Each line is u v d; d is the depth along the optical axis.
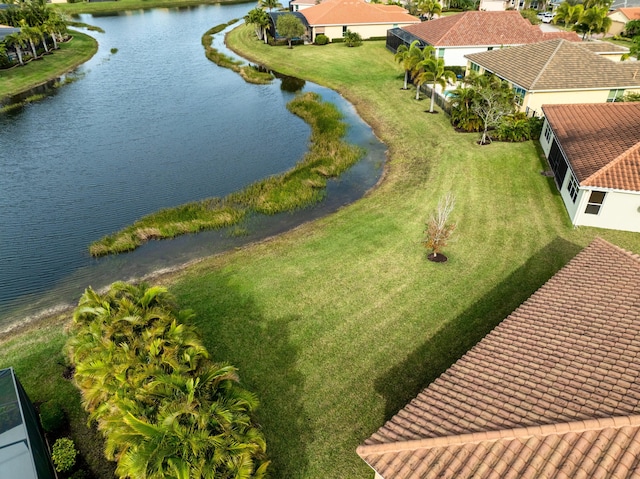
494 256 21.19
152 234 24.83
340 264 21.19
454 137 35.03
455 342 16.62
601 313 12.87
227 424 9.80
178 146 37.25
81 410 14.38
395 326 17.44
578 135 26.62
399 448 9.64
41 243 24.64
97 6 118.06
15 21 68.69
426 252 21.75
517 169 29.41
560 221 23.67
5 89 53.09
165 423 9.29
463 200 26.11
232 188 30.11
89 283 21.38
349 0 72.94
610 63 36.34
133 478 9.02
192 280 20.62
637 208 21.80
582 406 9.72
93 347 12.15
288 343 16.83
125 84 55.31
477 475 8.86
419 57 42.03
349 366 15.82
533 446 9.12
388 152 34.25
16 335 17.84
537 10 93.38
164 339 12.03
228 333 17.38
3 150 37.25
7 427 11.09
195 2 126.56
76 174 32.81
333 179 30.66
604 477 8.36
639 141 23.08
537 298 14.49
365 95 46.84
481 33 52.88
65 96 51.09
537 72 36.25
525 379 10.93
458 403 10.66
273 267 21.25
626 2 78.62
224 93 51.16
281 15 71.31
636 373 10.33
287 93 50.22
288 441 13.38
